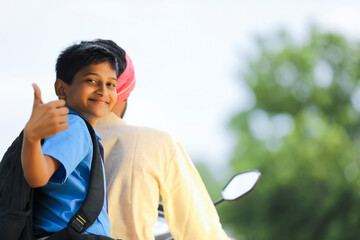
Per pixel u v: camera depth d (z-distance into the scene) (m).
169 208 7.61
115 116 7.84
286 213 81.56
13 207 5.29
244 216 82.69
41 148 5.35
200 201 7.72
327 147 83.75
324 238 79.00
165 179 7.54
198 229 7.61
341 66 91.62
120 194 7.33
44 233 5.54
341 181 80.81
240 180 8.47
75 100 6.08
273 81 91.38
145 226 7.27
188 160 7.80
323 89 90.88
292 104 90.88
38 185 5.07
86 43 6.31
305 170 82.69
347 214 79.19
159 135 7.67
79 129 5.64
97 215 5.60
